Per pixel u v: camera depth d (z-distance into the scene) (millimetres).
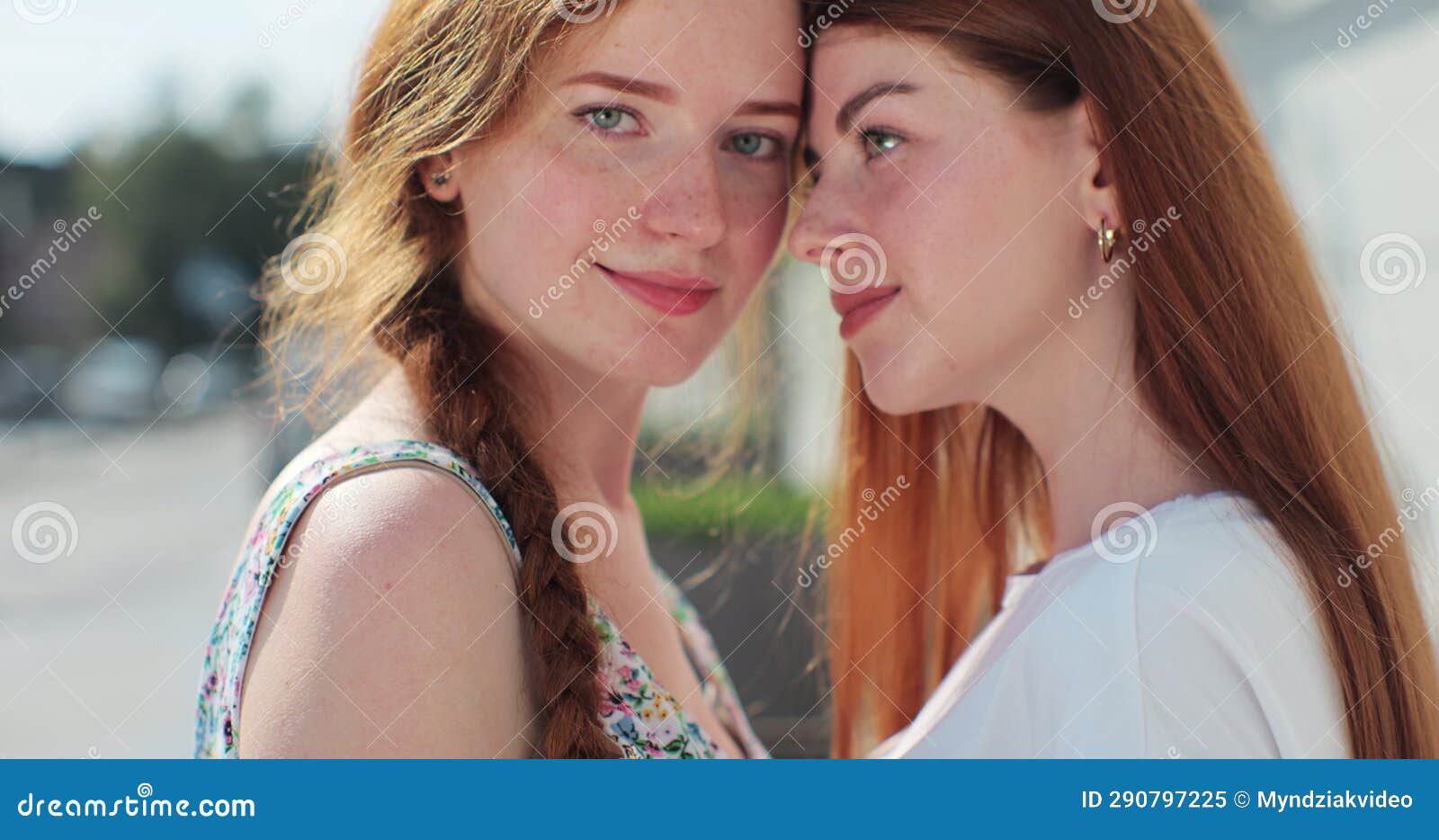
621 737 1261
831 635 2086
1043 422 1491
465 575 1133
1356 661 1272
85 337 22203
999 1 1358
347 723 1077
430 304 1353
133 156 22016
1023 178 1382
